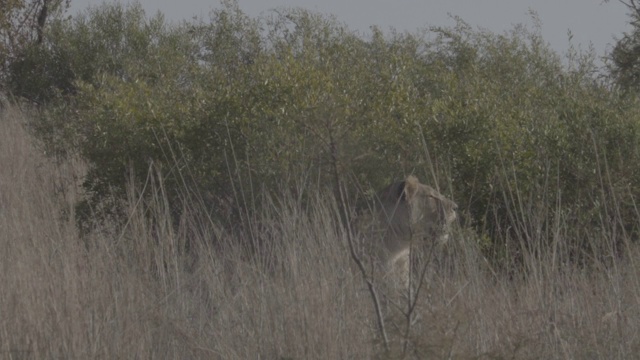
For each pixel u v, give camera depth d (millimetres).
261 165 25406
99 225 25375
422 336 15539
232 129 26562
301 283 18344
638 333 18031
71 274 19328
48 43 52094
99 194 28109
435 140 26031
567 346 17219
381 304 18156
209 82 32562
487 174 25609
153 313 19250
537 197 24469
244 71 28375
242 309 19000
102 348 18031
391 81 27891
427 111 26938
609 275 19141
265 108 26125
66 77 51375
